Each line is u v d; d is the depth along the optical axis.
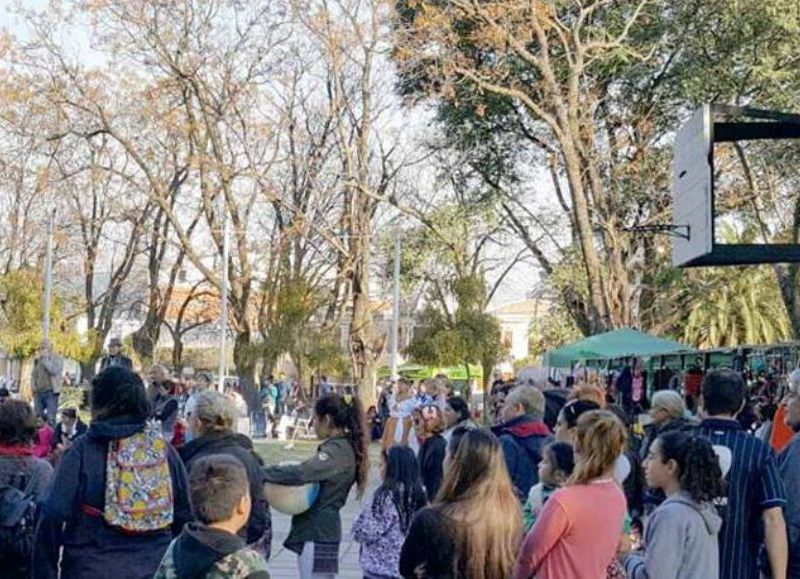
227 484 3.83
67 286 49.75
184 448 6.05
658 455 5.04
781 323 39.62
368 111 38.47
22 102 39.34
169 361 56.44
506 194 38.38
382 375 45.31
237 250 40.47
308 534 6.88
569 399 8.52
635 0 32.31
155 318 46.25
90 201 46.66
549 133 35.91
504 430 7.25
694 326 40.16
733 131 9.84
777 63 29.56
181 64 38.91
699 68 31.61
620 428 4.67
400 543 6.68
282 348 36.44
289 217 41.88
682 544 4.84
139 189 41.06
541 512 4.64
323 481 6.86
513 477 7.01
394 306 37.84
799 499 5.91
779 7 28.23
